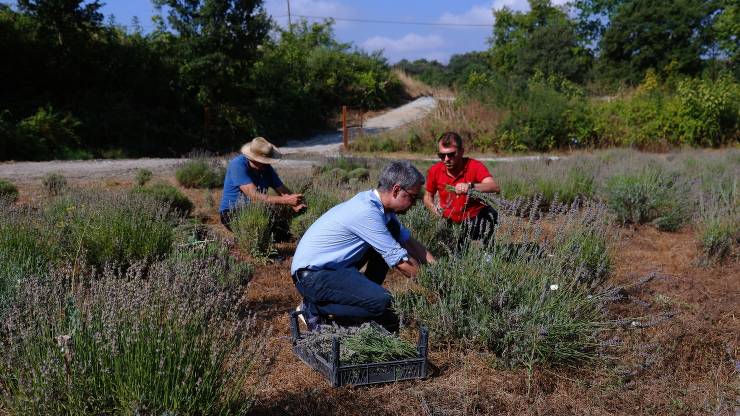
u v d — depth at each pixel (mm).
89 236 5078
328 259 3928
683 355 4164
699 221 7492
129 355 2613
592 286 4332
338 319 4055
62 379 2510
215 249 5156
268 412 3201
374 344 3627
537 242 4824
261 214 6379
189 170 11102
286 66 31344
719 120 23422
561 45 42594
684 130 23109
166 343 2662
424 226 5734
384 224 3904
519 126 22703
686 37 41406
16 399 2449
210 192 10414
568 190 9641
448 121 23328
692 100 23031
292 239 7039
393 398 3412
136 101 24344
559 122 22516
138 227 5273
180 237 5988
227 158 16844
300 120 31000
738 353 4230
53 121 20016
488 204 5395
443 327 4039
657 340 4238
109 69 23797
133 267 3393
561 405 3486
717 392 3625
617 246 6566
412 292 4453
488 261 4285
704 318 4781
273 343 4102
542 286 4070
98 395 2543
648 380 3809
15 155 18469
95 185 10180
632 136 22844
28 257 4547
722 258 6625
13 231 4984
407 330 4160
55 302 3070
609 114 23812
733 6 37188
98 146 21922
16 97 21219
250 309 4707
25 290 3219
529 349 3799
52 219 5500
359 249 3971
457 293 4062
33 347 2621
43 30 22000
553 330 3812
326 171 11836
